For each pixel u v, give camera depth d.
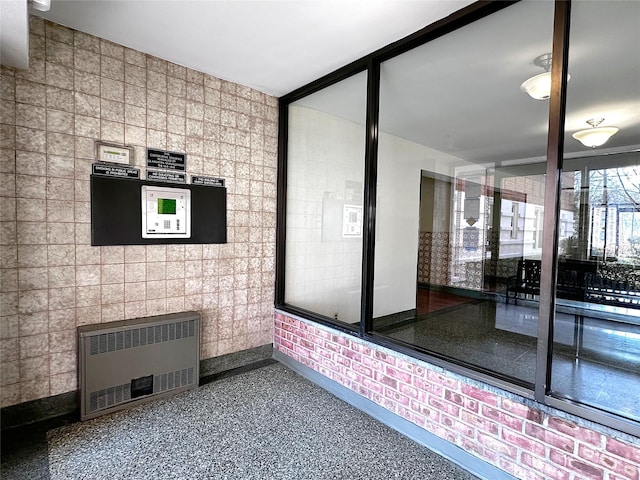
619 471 1.32
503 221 5.06
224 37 2.20
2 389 2.00
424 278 5.38
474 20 1.89
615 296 3.65
